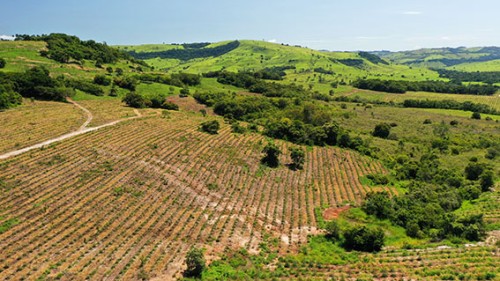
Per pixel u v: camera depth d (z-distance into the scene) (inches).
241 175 2822.3
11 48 5949.8
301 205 2481.5
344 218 2343.8
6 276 1366.9
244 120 4837.6
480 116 6072.8
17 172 2165.4
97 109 4060.0
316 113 4921.3
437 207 2417.6
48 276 1402.6
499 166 3535.9
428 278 1621.6
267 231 2059.5
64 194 2020.2
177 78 6599.4
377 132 4810.5
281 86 7524.6
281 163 3255.4
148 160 2687.0
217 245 1824.6
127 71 6766.7
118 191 2159.2
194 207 2191.2
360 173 3287.4
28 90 4013.3
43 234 1659.7
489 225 2229.3
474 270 1680.6
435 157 3782.0
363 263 1784.0
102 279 1432.1
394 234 2170.3
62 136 2915.8
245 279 1567.4
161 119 3949.3
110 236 1744.6
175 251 1705.2
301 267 1722.4
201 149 3181.6
